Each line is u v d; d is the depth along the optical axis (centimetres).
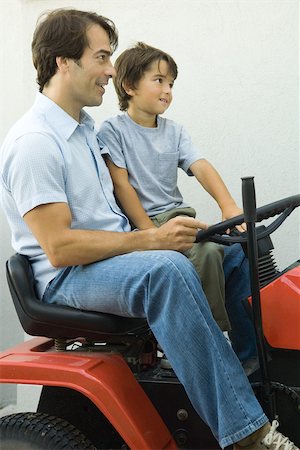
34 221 168
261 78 246
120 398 161
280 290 170
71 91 187
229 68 250
